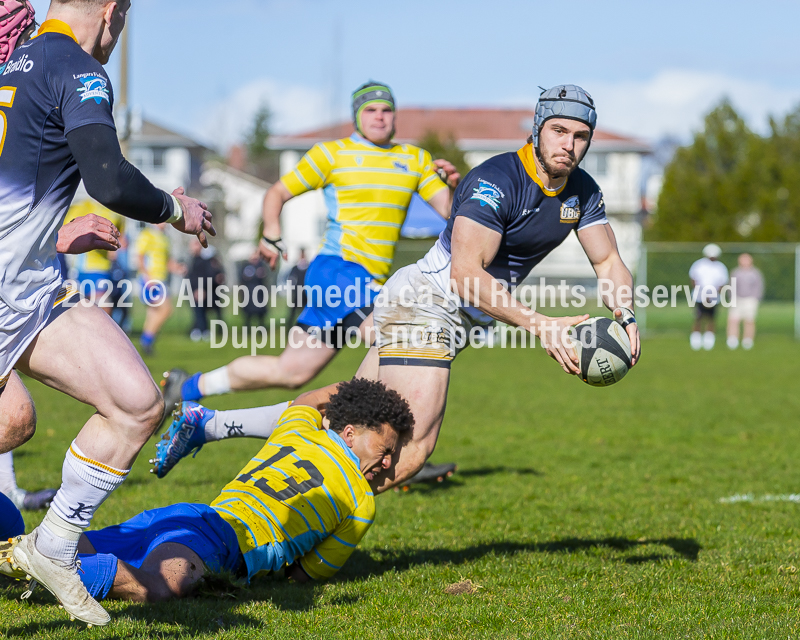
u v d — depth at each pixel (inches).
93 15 319.0
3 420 334.6
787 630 358.9
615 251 467.5
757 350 2267.5
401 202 611.8
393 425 434.6
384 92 612.4
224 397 1275.8
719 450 882.1
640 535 539.2
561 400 1280.8
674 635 351.9
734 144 5098.4
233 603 388.8
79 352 312.8
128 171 299.3
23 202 304.2
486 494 668.7
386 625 367.2
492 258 434.9
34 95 301.9
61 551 312.2
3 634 340.8
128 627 349.4
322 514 418.3
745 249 2920.8
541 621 372.2
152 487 658.2
